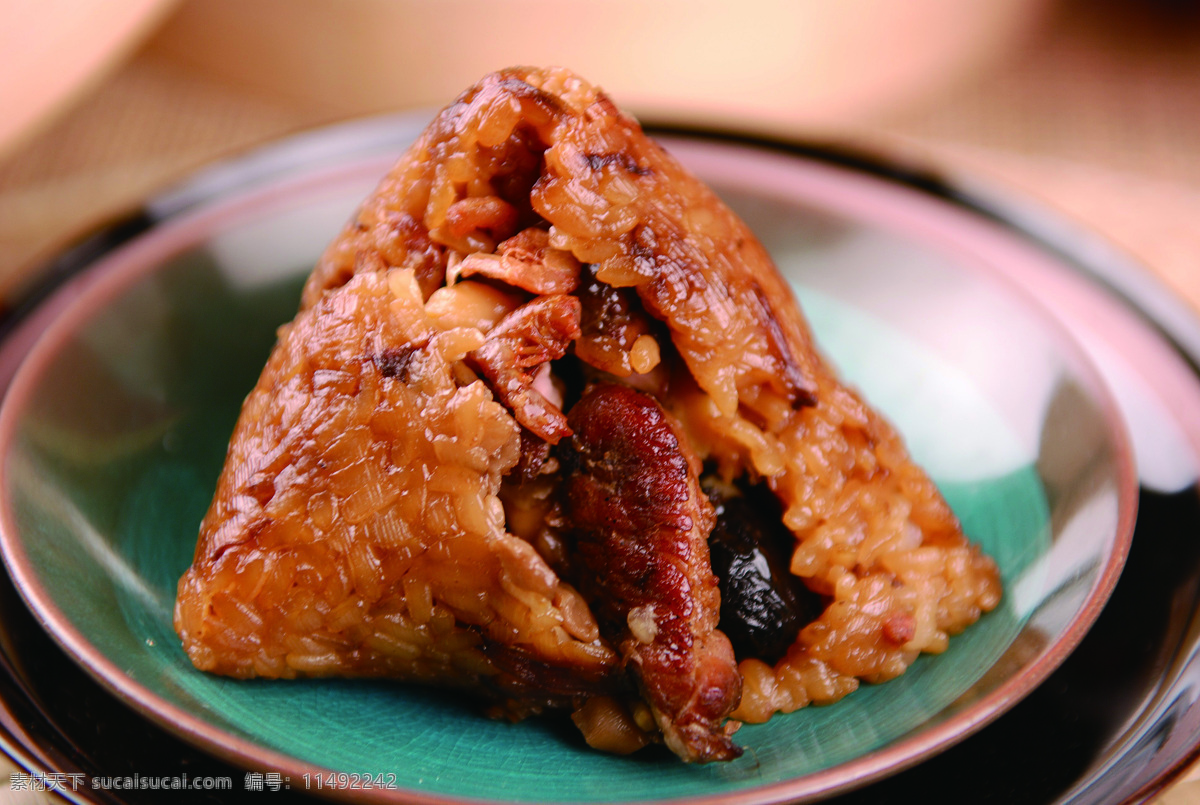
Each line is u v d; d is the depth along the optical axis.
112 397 0.31
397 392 0.27
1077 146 0.48
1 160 0.43
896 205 0.35
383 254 0.28
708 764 0.27
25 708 0.27
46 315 0.33
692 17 0.46
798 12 0.47
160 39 0.50
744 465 0.29
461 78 0.48
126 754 0.27
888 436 0.30
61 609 0.27
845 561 0.29
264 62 0.49
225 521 0.28
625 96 0.48
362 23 0.46
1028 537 0.30
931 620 0.29
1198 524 0.30
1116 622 0.29
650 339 0.28
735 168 0.36
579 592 0.28
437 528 0.27
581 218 0.28
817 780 0.26
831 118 0.52
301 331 0.28
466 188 0.28
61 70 0.39
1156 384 0.32
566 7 0.45
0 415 0.30
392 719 0.28
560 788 0.27
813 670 0.28
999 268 0.35
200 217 0.34
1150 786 0.26
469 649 0.28
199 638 0.28
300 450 0.27
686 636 0.27
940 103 0.53
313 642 0.28
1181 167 0.45
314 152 0.36
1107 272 0.35
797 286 0.35
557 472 0.28
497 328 0.28
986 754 0.27
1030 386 0.32
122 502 0.30
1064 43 0.59
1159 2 0.62
